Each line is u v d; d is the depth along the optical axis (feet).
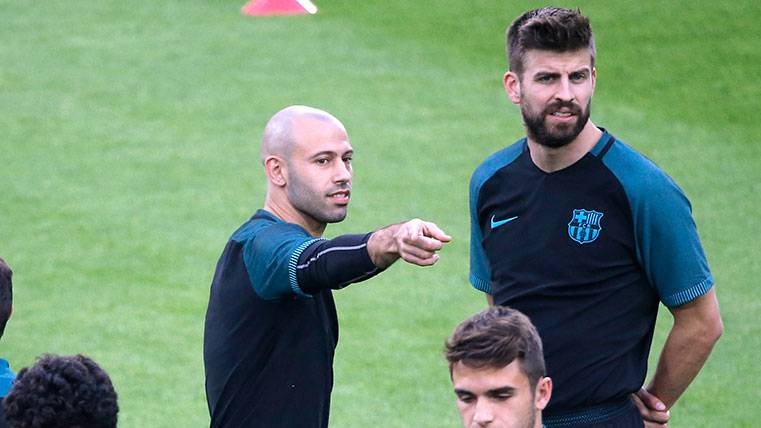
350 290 119.24
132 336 110.11
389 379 101.96
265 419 52.21
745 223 132.36
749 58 176.55
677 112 163.94
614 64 176.65
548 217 52.85
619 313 52.42
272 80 175.22
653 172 51.70
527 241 53.36
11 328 111.14
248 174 147.13
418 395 99.19
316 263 46.19
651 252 51.85
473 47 185.16
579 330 52.24
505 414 43.06
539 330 52.80
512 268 53.88
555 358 52.49
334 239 46.37
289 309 51.42
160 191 142.31
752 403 95.81
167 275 122.42
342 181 52.26
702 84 170.91
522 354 42.91
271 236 49.37
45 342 108.37
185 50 185.88
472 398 43.52
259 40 189.16
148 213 136.46
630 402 54.13
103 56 184.03
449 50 184.44
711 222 132.67
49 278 121.49
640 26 185.98
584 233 52.19
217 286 52.75
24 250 127.44
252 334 51.34
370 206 137.28
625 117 162.20
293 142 52.03
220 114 164.55
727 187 141.90
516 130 158.71
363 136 156.87
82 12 201.77
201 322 112.88
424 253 42.45
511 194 54.08
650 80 172.35
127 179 145.48
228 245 52.49
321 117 52.75
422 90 171.42
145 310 115.24
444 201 138.72
